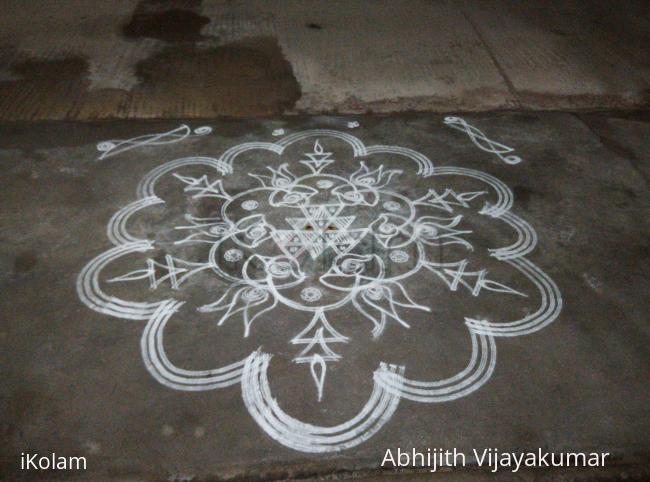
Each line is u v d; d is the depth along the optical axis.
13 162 3.01
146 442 1.72
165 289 2.26
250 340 2.05
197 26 4.69
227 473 1.65
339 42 4.50
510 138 3.37
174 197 2.80
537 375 1.94
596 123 3.55
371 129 3.44
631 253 2.50
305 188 2.89
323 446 1.72
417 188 2.91
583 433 1.77
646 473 1.68
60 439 1.72
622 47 4.58
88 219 2.63
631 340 2.08
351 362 1.97
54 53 4.16
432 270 2.38
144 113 3.52
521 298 2.25
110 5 5.04
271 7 5.11
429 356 2.00
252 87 3.83
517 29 4.84
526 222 2.68
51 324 2.10
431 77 4.05
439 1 5.39
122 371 1.93
